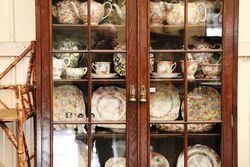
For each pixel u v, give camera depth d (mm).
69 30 1812
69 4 1816
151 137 1835
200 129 1843
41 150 1794
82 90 1830
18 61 2166
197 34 1824
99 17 1820
